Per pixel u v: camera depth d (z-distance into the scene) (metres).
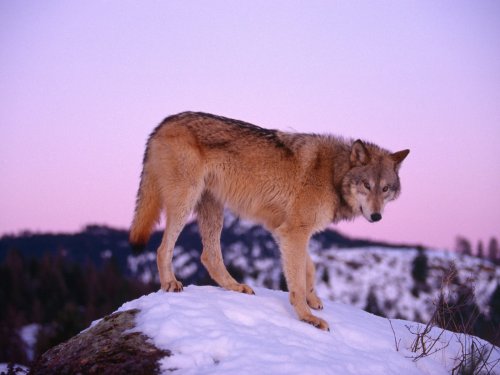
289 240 6.68
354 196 6.95
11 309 47.00
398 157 7.31
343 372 4.92
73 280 54.31
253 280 71.06
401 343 6.49
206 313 5.81
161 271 6.79
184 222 6.96
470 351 6.57
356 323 6.73
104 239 111.00
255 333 5.56
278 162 6.98
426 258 72.25
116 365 4.98
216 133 7.03
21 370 6.51
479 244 49.97
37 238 115.19
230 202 7.24
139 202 7.33
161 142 7.08
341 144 7.26
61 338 30.33
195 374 4.69
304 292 6.38
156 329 5.43
